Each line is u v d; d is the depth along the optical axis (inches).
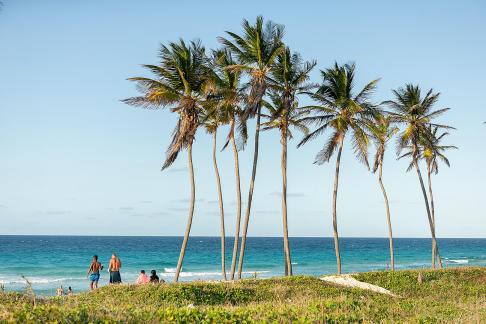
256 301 908.6
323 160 1626.5
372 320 614.2
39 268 3245.6
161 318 521.7
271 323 527.2
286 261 1427.2
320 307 664.4
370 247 7347.4
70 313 494.0
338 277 1279.5
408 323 610.2
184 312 539.8
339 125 1556.3
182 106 1278.3
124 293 872.3
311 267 3656.5
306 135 1631.4
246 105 1375.5
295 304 745.6
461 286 1253.1
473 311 750.5
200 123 1457.9
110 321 476.7
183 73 1272.1
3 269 3184.1
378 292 1081.4
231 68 1360.7
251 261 4148.6
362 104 1596.9
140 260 4084.6
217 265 3713.1
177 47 1279.5
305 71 1440.7
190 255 4741.6
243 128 1504.7
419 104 1851.6
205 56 1302.9
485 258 4881.9
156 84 1270.9
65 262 3732.8
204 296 890.7
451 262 4252.0
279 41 1400.1
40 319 462.3
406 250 6427.2
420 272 1352.1
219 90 1346.0
